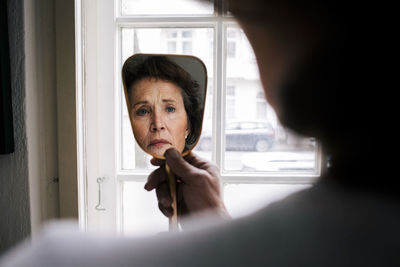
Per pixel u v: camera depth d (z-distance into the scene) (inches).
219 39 35.1
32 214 29.1
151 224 38.0
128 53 36.3
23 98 27.9
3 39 25.9
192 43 36.1
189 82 20.2
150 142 20.0
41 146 30.8
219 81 35.8
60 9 31.1
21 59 27.6
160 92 19.9
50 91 31.6
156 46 36.3
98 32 34.3
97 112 35.1
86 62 34.4
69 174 32.6
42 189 31.0
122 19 35.1
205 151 37.3
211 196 19.9
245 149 37.1
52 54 31.6
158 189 22.0
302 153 36.6
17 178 28.7
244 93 36.2
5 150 26.4
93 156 35.6
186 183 20.1
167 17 35.2
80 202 33.6
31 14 28.5
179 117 20.2
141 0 35.4
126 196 37.7
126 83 19.8
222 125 36.6
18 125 28.2
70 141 32.4
